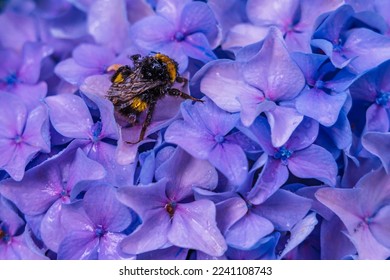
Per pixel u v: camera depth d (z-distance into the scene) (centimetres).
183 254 30
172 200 30
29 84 35
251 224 29
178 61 32
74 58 33
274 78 30
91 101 31
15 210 31
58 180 31
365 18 32
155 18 33
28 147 31
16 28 39
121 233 30
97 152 30
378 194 31
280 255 30
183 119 30
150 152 30
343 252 30
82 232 30
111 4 35
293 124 30
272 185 29
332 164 30
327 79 31
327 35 31
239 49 32
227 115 30
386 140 30
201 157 29
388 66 31
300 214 30
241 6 33
